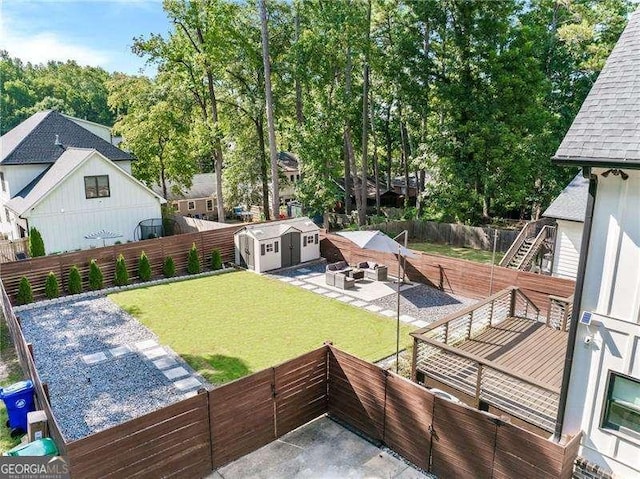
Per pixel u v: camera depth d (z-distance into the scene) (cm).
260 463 773
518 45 2561
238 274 2055
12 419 847
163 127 3031
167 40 2647
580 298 674
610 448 670
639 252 610
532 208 3200
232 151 3531
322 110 2800
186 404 698
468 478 702
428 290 1800
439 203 2767
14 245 2020
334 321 1470
